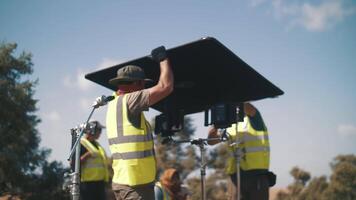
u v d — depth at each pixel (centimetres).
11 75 3059
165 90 441
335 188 4112
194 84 579
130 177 436
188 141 623
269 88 593
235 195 632
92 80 554
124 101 448
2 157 2734
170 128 640
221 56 491
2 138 2762
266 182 632
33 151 3069
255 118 643
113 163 454
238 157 593
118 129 446
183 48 464
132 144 438
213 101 627
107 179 881
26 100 2962
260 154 632
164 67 450
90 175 852
